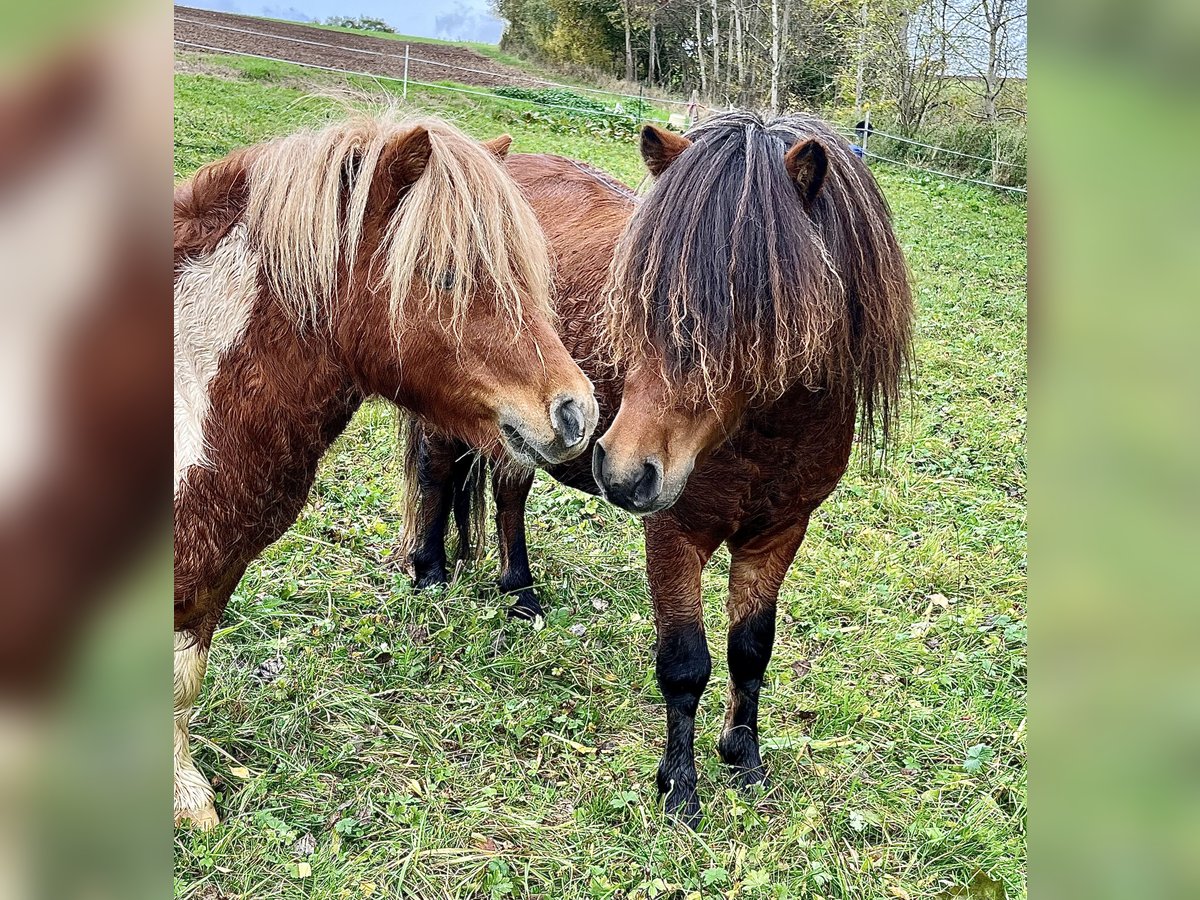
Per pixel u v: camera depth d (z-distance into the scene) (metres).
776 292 2.36
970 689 3.81
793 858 2.94
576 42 30.86
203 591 2.60
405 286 2.40
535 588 4.38
